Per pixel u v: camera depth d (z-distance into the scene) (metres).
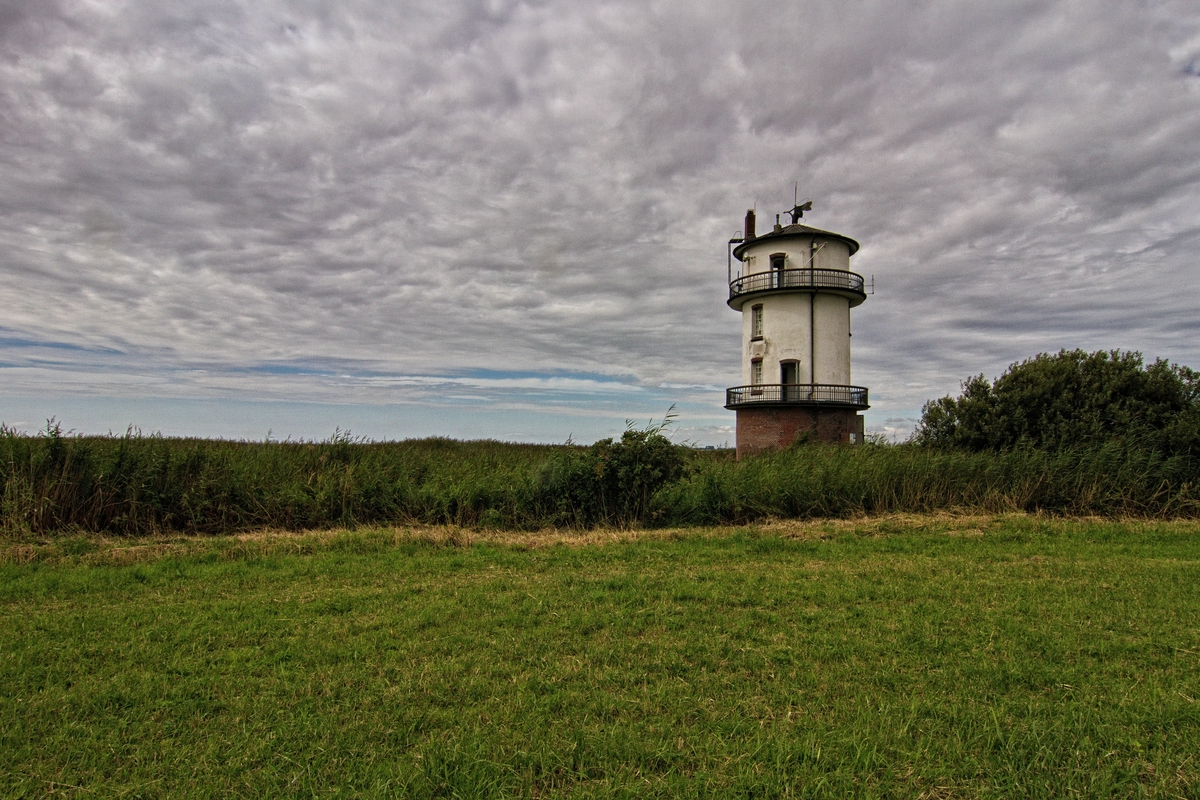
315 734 4.16
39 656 5.48
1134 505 14.61
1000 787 3.60
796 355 31.58
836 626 6.36
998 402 18.88
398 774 3.67
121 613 6.73
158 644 5.82
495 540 11.24
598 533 12.02
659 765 3.87
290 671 5.19
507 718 4.38
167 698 4.70
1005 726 4.27
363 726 4.27
